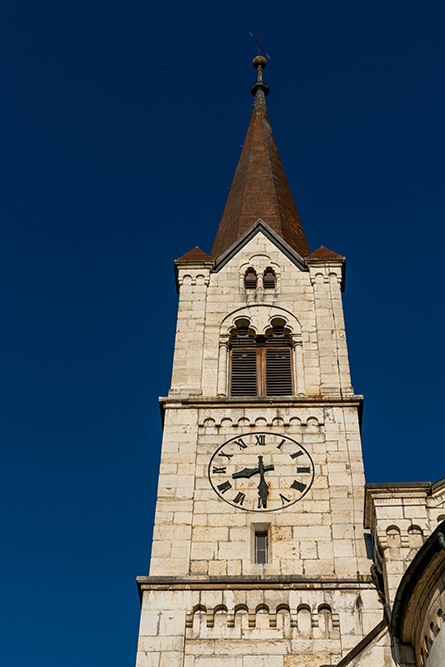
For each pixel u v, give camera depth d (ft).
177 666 103.24
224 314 148.05
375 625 106.01
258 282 153.28
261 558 116.16
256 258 158.20
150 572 113.50
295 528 117.60
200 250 160.66
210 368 140.05
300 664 103.09
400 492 103.40
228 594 109.91
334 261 155.53
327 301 149.28
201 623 107.55
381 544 99.55
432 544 83.35
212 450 127.95
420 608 86.63
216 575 112.47
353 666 92.12
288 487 122.72
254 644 105.19
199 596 109.91
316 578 110.52
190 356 141.49
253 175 185.68
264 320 147.02
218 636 106.22
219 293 151.74
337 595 109.09
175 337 144.25
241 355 143.64
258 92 222.07
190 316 147.64
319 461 125.70
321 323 145.48
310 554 114.52
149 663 103.55
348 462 125.18
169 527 118.42
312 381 136.87
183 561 114.62
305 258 156.04
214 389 137.08
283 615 107.86
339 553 114.32
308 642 105.09
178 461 126.31
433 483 103.40
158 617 107.96
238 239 161.17
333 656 103.65
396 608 88.02
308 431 129.90
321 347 141.59
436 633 83.46
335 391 134.62
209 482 123.75
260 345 144.97
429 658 84.48
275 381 139.64
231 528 118.11
